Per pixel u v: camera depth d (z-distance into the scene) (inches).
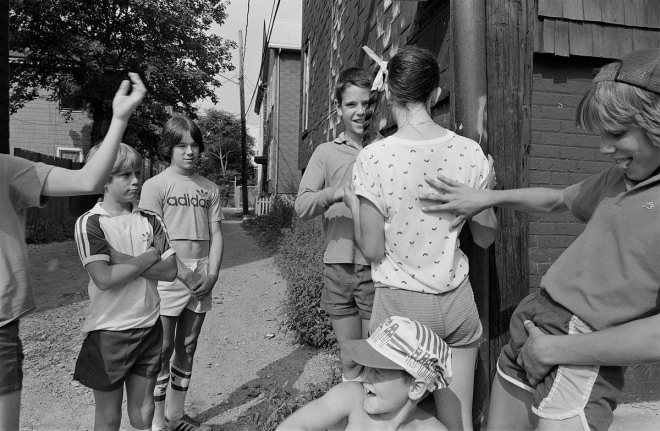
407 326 65.8
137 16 695.1
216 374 153.3
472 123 89.6
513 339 67.2
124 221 88.0
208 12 773.9
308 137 479.2
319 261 214.5
